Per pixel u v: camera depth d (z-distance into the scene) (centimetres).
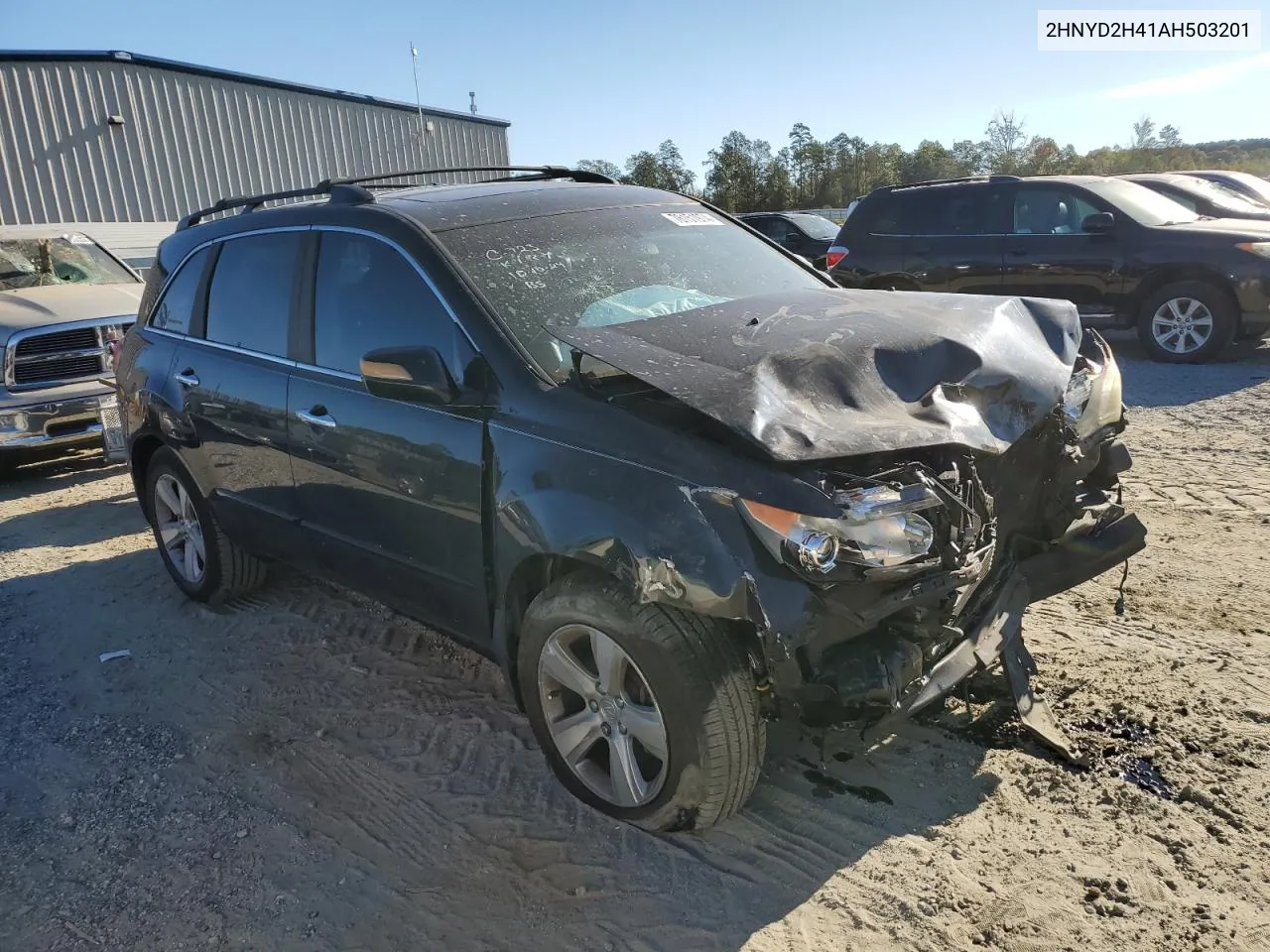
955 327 308
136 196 1872
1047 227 1009
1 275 834
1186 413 752
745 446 253
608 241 371
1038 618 407
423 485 323
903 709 259
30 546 601
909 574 248
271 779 337
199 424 436
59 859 301
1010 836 280
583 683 289
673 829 284
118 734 373
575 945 255
